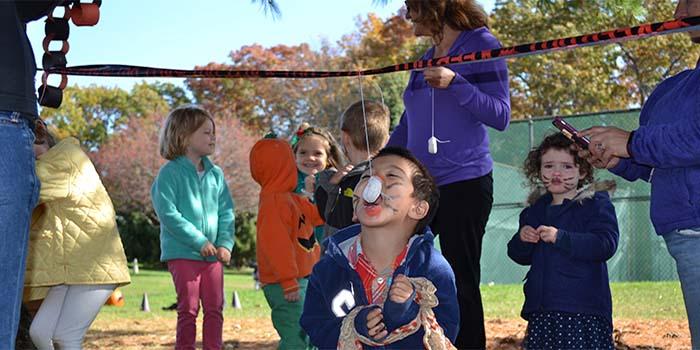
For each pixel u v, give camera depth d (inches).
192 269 223.0
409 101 190.1
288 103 1402.6
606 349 173.5
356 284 120.6
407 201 119.6
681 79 132.1
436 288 118.0
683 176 123.1
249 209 1459.2
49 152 180.2
